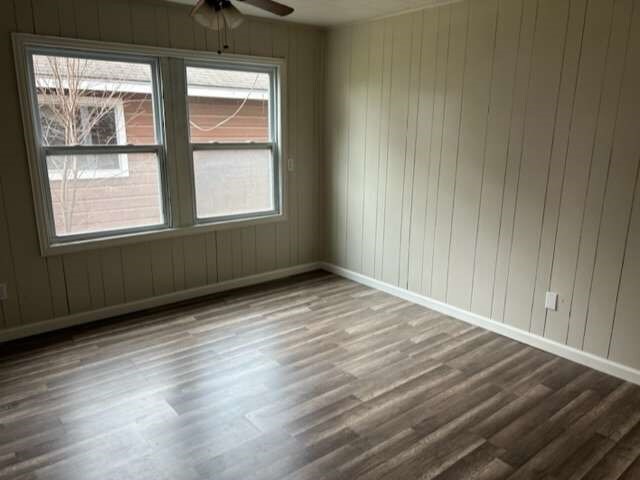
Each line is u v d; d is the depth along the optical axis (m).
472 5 3.41
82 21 3.42
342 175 4.81
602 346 3.04
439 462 2.22
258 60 4.35
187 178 4.16
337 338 3.54
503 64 3.29
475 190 3.61
